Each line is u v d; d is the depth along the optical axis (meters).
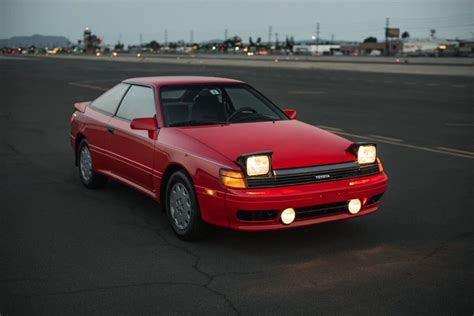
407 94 21.78
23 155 9.00
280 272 4.19
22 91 21.97
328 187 4.54
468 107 17.02
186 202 4.84
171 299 3.70
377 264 4.37
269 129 5.17
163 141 5.11
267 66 54.84
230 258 4.48
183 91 5.68
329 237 5.02
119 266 4.30
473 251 4.68
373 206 4.93
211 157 4.59
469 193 6.68
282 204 4.36
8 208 5.94
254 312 3.51
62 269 4.23
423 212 5.87
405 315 3.48
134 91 6.02
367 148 4.83
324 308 3.57
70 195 6.51
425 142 10.47
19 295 3.76
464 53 124.94
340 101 18.61
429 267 4.31
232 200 4.35
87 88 23.48
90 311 3.53
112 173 6.17
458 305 3.63
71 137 7.12
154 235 5.07
